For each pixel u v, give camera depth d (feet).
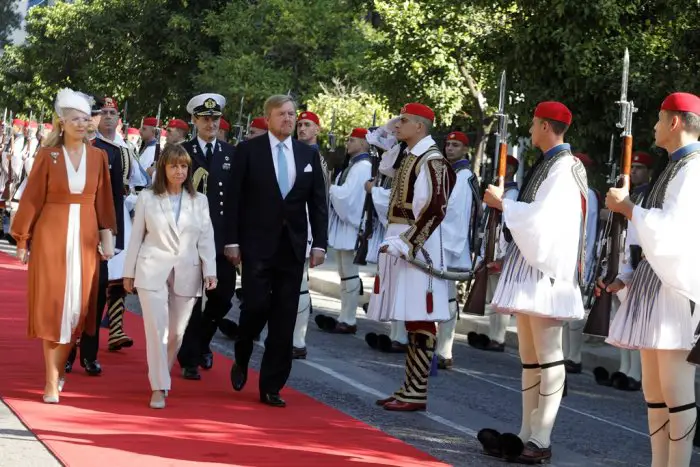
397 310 35.37
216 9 134.41
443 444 31.68
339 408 35.83
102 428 29.99
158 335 33.47
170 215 34.19
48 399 32.94
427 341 36.22
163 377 33.37
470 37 85.05
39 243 33.22
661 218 25.36
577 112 59.82
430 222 34.91
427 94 89.35
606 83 58.39
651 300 26.40
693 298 25.48
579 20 58.49
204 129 41.11
